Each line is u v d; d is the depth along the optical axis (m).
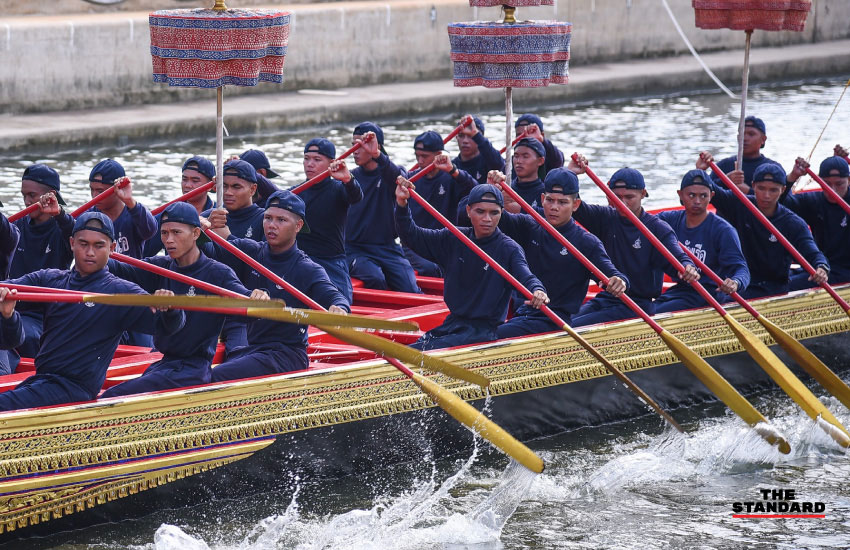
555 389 17.02
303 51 50.94
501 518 14.36
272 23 15.81
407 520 14.18
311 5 53.12
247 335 15.70
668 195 33.69
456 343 16.52
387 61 53.81
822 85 62.06
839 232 21.09
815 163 38.94
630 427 17.78
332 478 15.07
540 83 19.02
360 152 21.27
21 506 12.64
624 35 61.72
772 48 69.12
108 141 41.34
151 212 18.88
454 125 48.16
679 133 45.22
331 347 16.97
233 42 15.40
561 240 16.73
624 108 52.50
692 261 17.95
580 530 14.12
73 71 44.22
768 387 19.94
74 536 13.13
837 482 16.00
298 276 15.48
